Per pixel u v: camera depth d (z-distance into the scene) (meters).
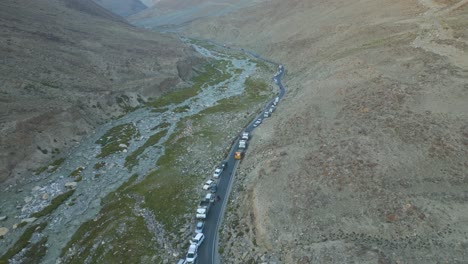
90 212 56.38
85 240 49.69
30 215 54.94
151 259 45.38
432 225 39.06
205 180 63.16
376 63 81.62
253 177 57.41
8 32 110.06
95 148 76.25
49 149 71.75
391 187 44.94
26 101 80.38
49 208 56.62
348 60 90.62
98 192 61.56
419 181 44.78
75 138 78.69
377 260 35.94
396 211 41.75
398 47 86.25
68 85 94.62
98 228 51.78
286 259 40.62
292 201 47.66
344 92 72.31
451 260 34.88
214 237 48.62
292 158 56.66
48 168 67.50
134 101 100.88
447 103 57.19
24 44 106.56
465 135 49.12
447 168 45.41
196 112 97.50
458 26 85.75
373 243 39.03
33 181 63.44
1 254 47.41
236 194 56.81
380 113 59.91
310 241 41.84
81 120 83.38
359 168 49.06
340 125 61.09
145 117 93.81
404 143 51.31
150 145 78.00
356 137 55.84
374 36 105.38
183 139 80.12
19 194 59.78
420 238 38.16
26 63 96.50
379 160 49.53
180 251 46.78
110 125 88.19
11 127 68.19
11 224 52.88
